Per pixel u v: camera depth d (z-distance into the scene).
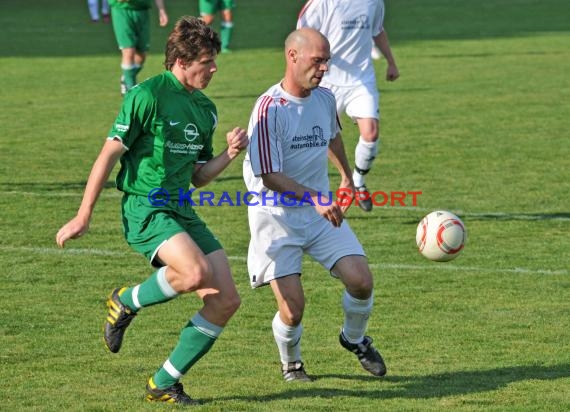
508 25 87.44
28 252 25.95
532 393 16.42
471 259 25.56
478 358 18.42
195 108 16.16
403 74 61.44
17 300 22.03
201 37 15.74
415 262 25.34
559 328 20.25
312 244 17.48
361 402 16.02
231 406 15.76
